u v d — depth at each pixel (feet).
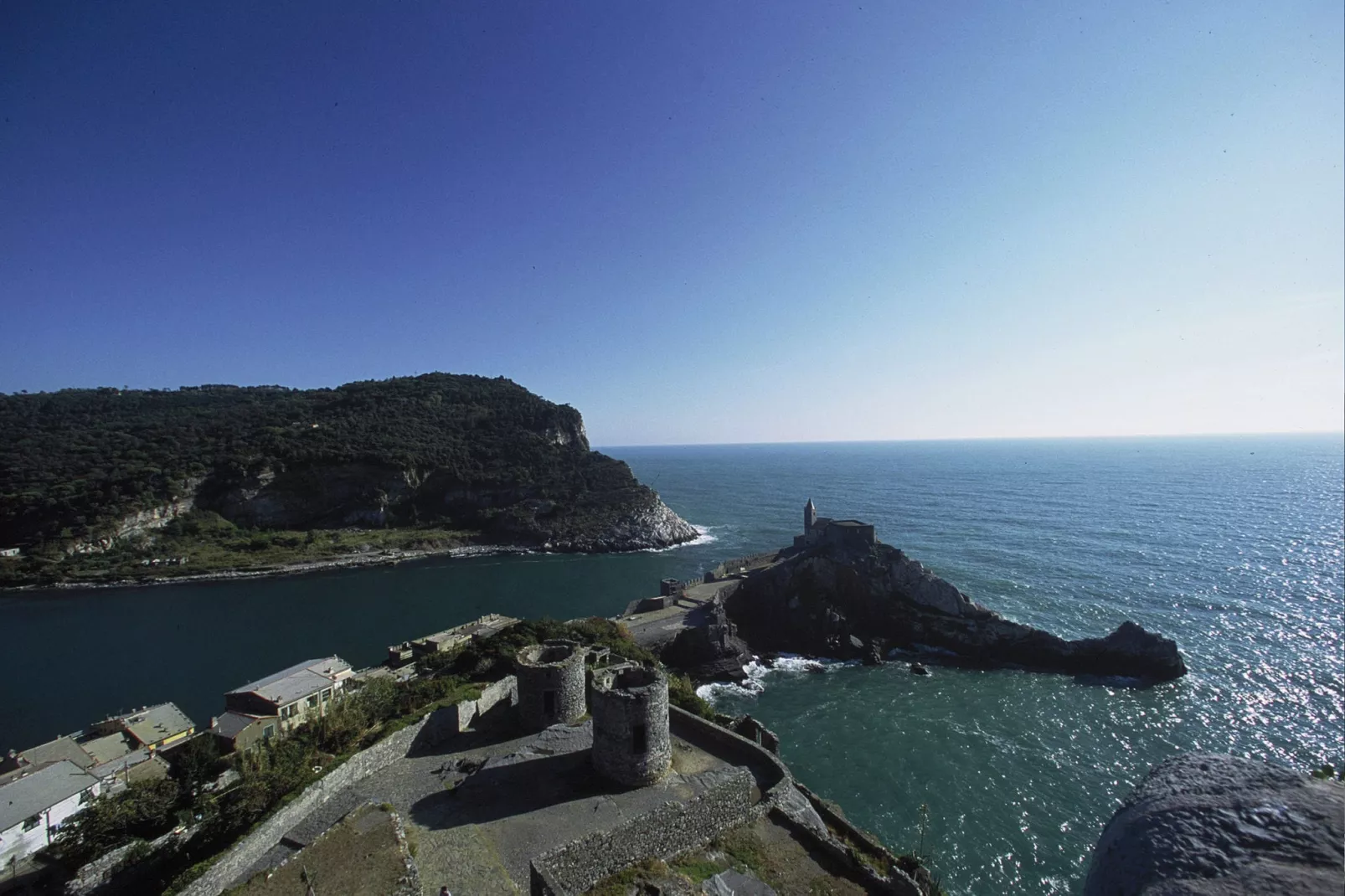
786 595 296.10
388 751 94.17
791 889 69.77
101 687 257.55
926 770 168.96
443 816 77.66
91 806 117.08
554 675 104.63
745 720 139.03
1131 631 241.35
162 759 168.14
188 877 65.57
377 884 58.54
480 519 622.13
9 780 143.95
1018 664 255.50
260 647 303.27
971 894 123.24
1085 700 215.10
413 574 469.98
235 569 474.90
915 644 276.00
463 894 64.28
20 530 485.15
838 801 154.10
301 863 61.87
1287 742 180.45
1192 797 18.21
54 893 96.78
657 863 69.15
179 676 268.62
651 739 84.07
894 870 77.15
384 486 625.00
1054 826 143.64
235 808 91.97
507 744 100.17
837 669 255.91
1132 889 16.49
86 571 451.12
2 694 252.01
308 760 99.30
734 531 614.34
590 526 590.14
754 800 83.25
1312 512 601.62
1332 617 281.54
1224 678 224.12
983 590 334.44
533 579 450.30
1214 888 14.55
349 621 346.33
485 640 158.92
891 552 299.79
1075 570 373.20
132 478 534.78
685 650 251.39
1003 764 171.53
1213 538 470.80
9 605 386.73
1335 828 15.05
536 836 73.15
